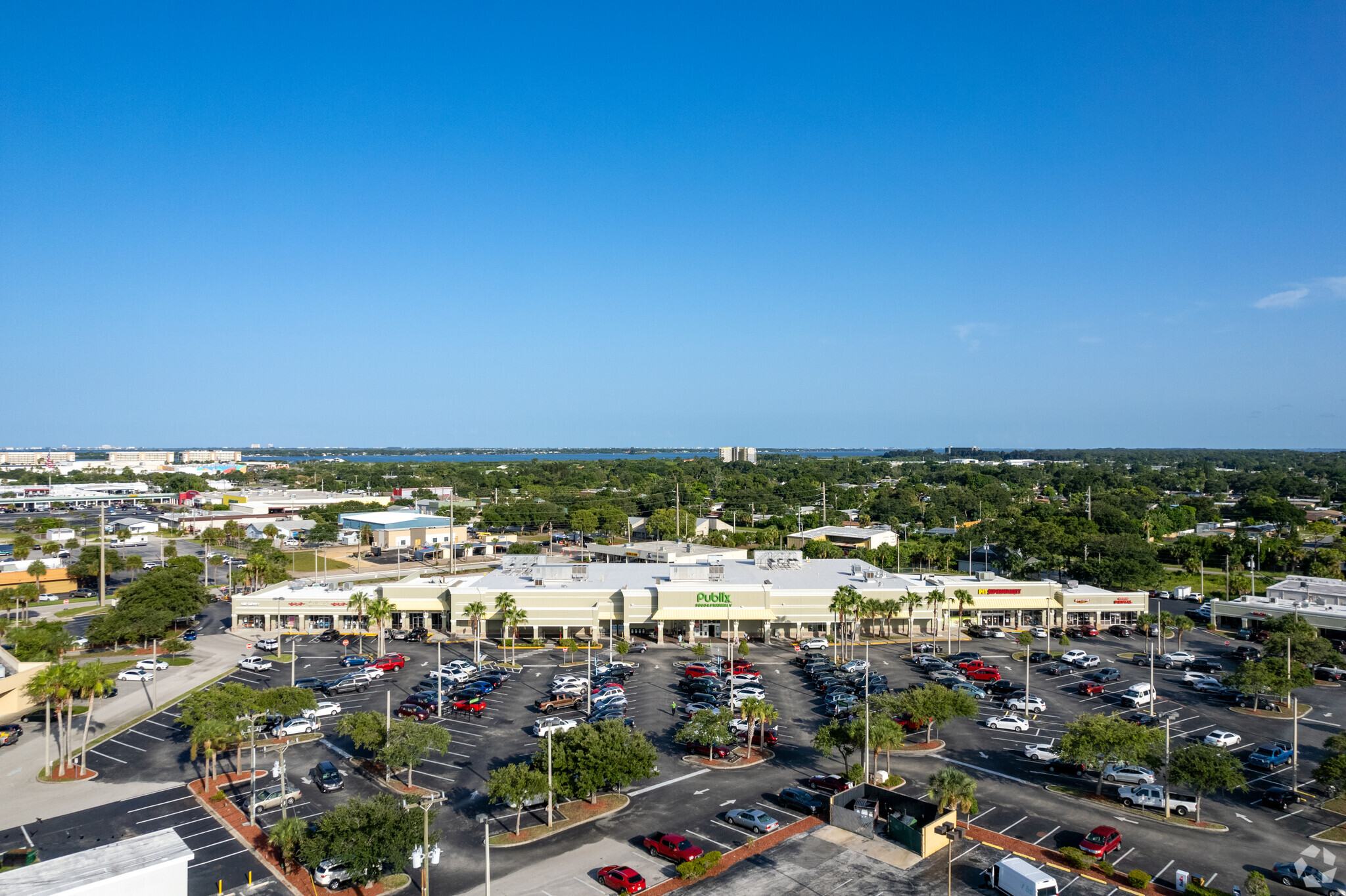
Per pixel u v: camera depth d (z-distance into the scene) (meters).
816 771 78.88
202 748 83.12
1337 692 109.12
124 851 52.59
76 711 97.50
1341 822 68.56
